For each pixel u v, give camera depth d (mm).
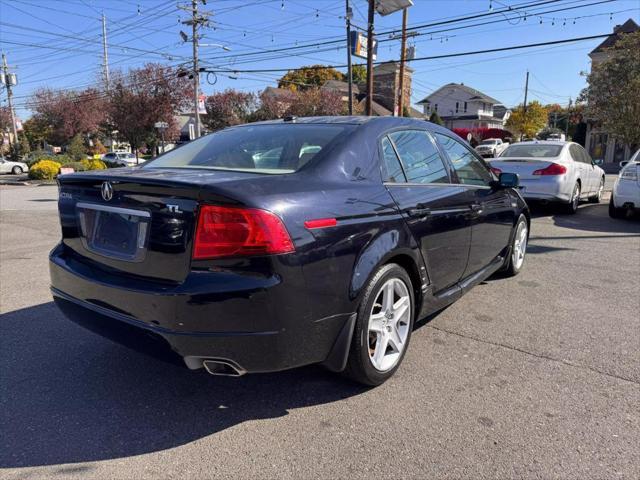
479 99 75500
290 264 2330
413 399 2900
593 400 2889
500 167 9766
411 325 3238
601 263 6043
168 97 35250
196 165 3137
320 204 2557
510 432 2576
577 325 4043
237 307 2281
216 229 2287
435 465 2318
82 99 46062
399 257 3117
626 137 15773
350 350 2773
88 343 3666
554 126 76062
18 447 2449
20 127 44812
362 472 2271
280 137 3242
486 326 4023
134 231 2566
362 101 58750
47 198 15477
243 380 3137
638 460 2352
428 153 3705
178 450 2439
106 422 2676
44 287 5047
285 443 2492
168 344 2383
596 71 16781
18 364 3330
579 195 10383
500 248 4793
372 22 21422
